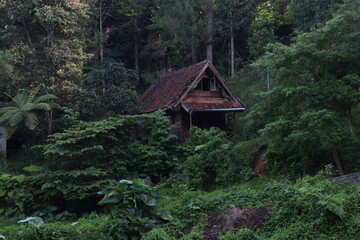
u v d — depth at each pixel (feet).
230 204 26.23
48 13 60.13
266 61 34.42
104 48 98.94
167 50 94.68
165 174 48.37
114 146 43.78
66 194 38.32
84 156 40.88
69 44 62.75
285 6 98.89
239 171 40.01
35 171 44.37
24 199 38.52
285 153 36.27
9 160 60.64
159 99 64.75
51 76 59.36
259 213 23.90
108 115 56.08
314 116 28.68
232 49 87.61
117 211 23.62
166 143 49.19
